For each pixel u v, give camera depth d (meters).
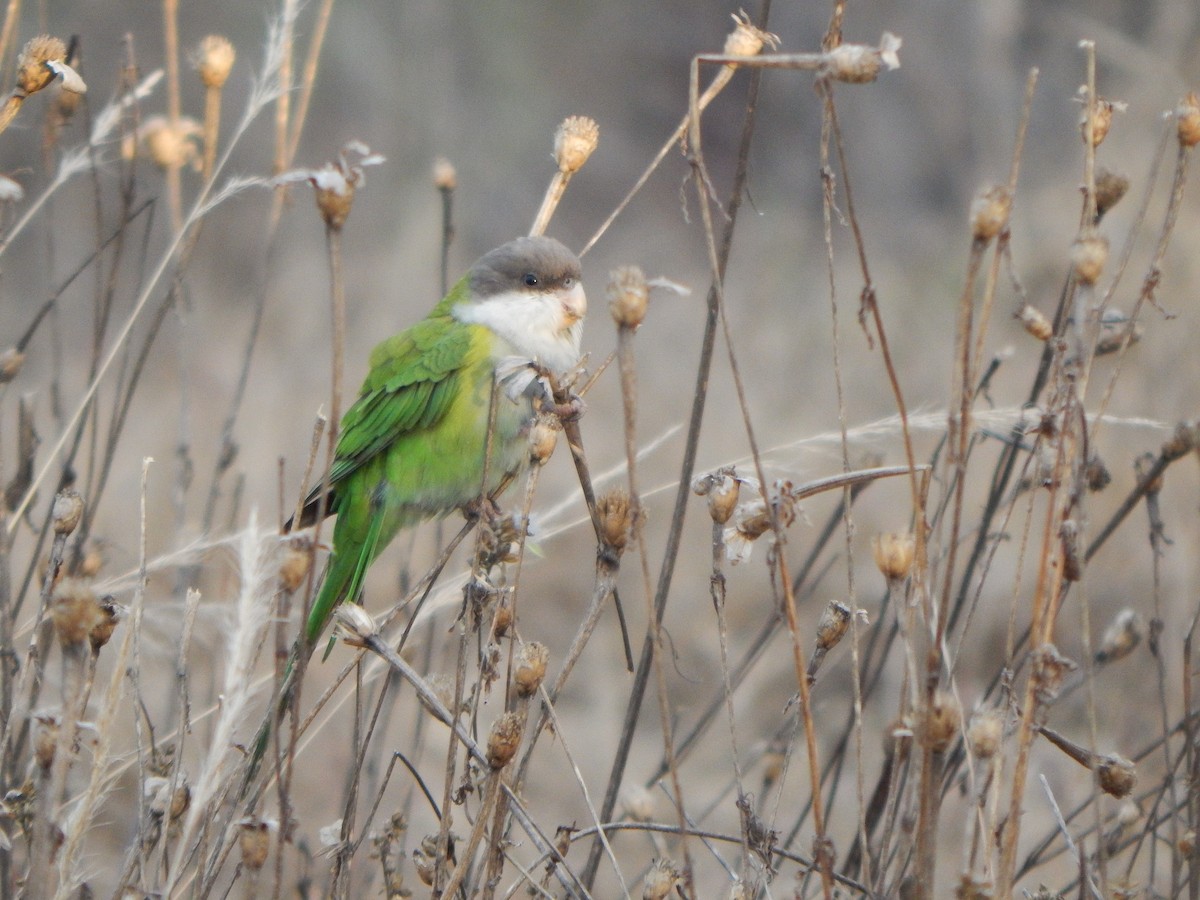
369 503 9.36
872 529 17.03
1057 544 4.99
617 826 5.80
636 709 6.57
